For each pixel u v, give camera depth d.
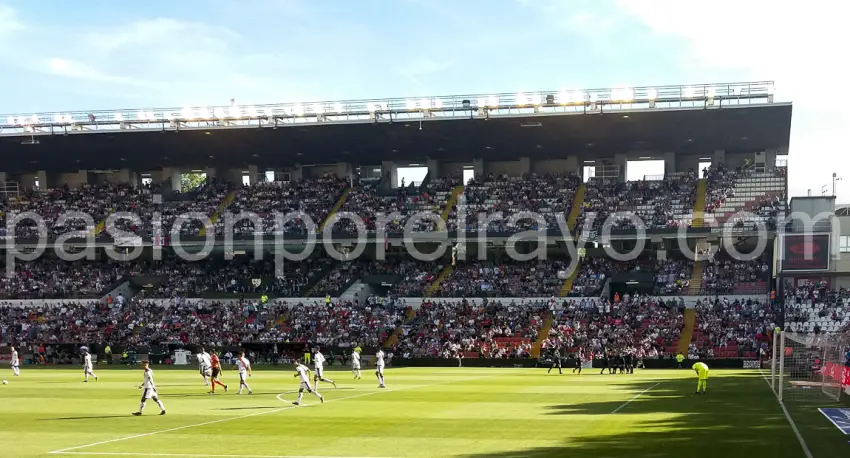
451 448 25.83
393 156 112.38
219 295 100.31
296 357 89.94
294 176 117.31
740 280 91.81
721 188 101.00
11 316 99.31
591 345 83.19
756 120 93.44
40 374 70.19
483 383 56.47
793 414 34.19
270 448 26.02
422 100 97.31
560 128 98.19
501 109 96.06
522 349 84.25
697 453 24.12
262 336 92.62
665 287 92.50
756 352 79.62
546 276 97.31
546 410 36.97
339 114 98.12
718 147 105.44
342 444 26.80
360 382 57.91
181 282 103.81
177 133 101.81
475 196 106.88
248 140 104.81
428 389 50.62
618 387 51.78
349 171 114.81
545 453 24.50
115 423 32.97
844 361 42.06
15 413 37.28
